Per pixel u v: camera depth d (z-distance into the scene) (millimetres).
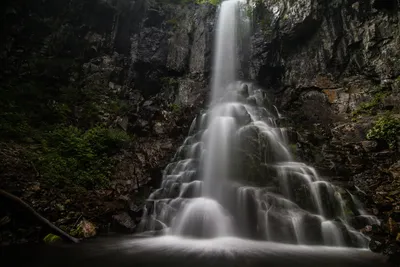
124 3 17219
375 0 13422
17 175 8430
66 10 15148
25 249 6566
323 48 15461
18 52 13336
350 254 6684
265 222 8117
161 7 19547
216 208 8727
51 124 12320
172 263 5730
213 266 5566
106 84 15609
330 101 14305
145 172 10938
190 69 17906
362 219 8484
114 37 17109
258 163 10242
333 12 15242
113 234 8570
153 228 8750
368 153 11008
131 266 5543
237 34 18297
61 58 14711
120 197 9734
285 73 16750
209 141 11672
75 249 6746
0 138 9930
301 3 15727
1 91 11766
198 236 8188
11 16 12875
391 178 9680
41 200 8211
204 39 18109
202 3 19859
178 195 9844
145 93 17250
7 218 7141
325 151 11742
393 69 12945
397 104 12094
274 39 16734
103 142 11711
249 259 6086
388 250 6582
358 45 14508
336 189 9195
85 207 8867
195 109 15500
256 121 13508
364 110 12938
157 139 12828
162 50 18203
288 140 12172
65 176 9492
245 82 17391
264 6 17750
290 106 15711
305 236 7750
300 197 9023
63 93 13766
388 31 13500
